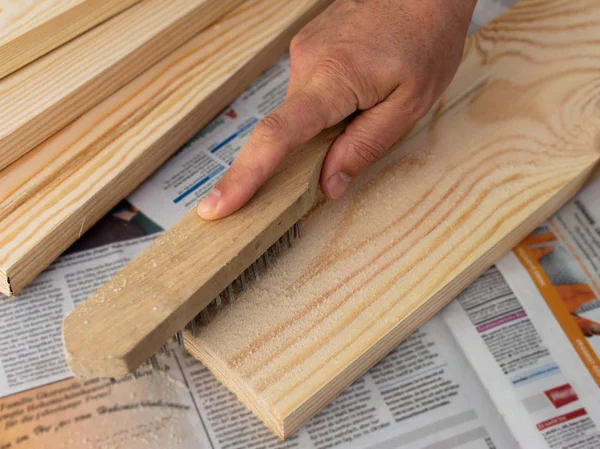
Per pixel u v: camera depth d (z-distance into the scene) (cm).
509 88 99
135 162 92
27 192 87
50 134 92
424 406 82
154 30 98
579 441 80
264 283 81
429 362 85
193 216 73
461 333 88
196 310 69
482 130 94
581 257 94
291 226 78
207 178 98
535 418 82
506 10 111
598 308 90
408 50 78
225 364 75
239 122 105
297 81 81
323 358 76
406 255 83
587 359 86
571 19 106
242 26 106
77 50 96
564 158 92
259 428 80
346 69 76
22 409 79
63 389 81
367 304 79
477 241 84
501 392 83
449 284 82
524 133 94
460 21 84
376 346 78
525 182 89
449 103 97
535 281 92
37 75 93
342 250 84
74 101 93
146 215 95
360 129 79
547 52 103
